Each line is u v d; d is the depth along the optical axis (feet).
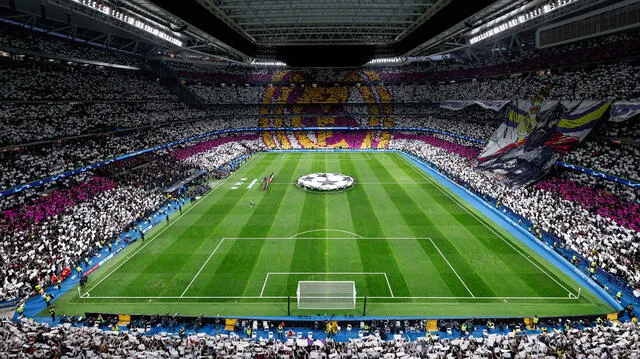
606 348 62.18
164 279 107.96
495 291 100.89
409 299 97.66
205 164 247.29
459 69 354.13
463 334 83.71
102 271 112.57
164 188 193.06
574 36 227.40
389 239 133.69
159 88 318.65
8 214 135.13
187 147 278.87
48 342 65.05
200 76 372.79
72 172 171.22
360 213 161.38
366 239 133.90
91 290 102.58
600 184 159.84
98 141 213.87
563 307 93.97
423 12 146.92
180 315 90.53
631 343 64.80
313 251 124.77
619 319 87.92
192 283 105.81
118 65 275.80
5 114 180.86
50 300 97.14
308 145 348.18
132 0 119.55
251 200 181.57
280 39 203.31
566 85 224.74
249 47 202.90
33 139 176.55
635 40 197.26
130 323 87.71
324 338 83.25
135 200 166.71
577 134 183.21
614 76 199.93
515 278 107.24
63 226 132.67
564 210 144.46
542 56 255.70
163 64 329.11
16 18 202.80
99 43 266.98
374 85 403.95
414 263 116.06
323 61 219.41
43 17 191.72
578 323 85.71
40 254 114.32
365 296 90.12
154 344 69.56
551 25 243.40
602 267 106.11
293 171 248.11
